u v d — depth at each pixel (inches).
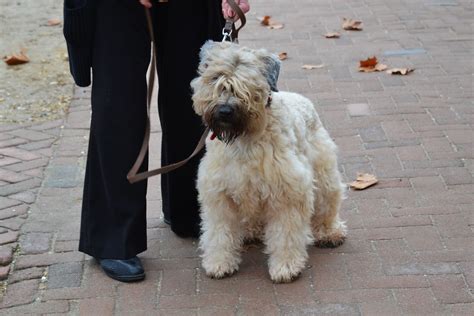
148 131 157.8
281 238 162.1
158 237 185.6
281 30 343.3
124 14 154.9
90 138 163.5
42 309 157.5
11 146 238.5
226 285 164.2
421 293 157.4
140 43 157.5
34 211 199.0
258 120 148.9
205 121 149.6
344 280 163.5
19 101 274.4
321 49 315.6
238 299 158.9
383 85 275.3
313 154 171.3
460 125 240.2
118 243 167.2
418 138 233.0
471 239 177.5
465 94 263.9
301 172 155.9
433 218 187.5
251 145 152.8
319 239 177.8
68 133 248.5
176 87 169.6
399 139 232.8
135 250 167.9
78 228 190.1
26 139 243.6
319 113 254.2
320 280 163.9
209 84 146.9
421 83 275.4
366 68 289.7
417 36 325.7
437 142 229.6
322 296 158.2
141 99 159.9
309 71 291.9
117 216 165.9
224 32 167.9
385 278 163.5
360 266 168.7
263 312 153.8
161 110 174.6
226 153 154.9
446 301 154.4
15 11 380.2
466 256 170.4
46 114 264.1
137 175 150.6
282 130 156.3
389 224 185.9
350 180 209.8
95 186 166.1
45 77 296.5
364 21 350.3
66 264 173.9
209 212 164.7
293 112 164.4
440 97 262.4
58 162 227.9
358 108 256.8
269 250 165.2
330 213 177.3
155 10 163.2
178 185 178.1
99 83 158.4
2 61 312.3
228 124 145.4
